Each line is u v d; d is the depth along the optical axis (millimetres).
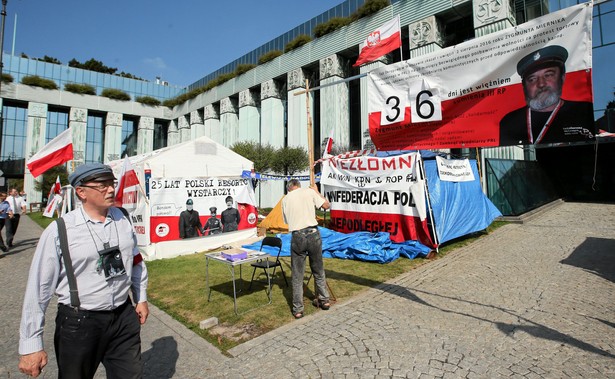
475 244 8656
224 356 3529
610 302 4531
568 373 2990
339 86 23203
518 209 14141
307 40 25391
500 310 4398
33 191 34062
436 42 18062
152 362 3457
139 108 40562
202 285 6113
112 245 2156
